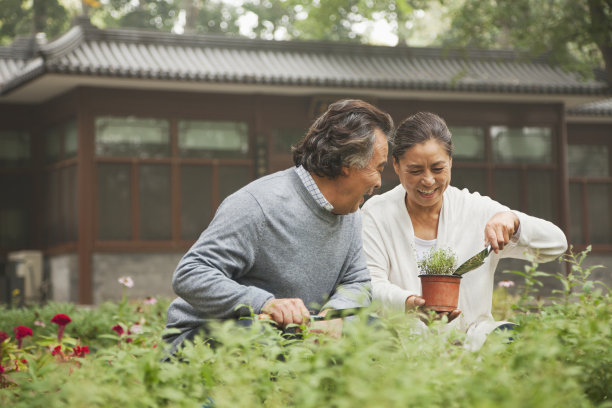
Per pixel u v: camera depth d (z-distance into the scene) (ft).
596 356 7.27
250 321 8.25
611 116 59.82
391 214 11.00
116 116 47.29
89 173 46.60
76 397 6.07
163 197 47.85
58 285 49.37
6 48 56.59
